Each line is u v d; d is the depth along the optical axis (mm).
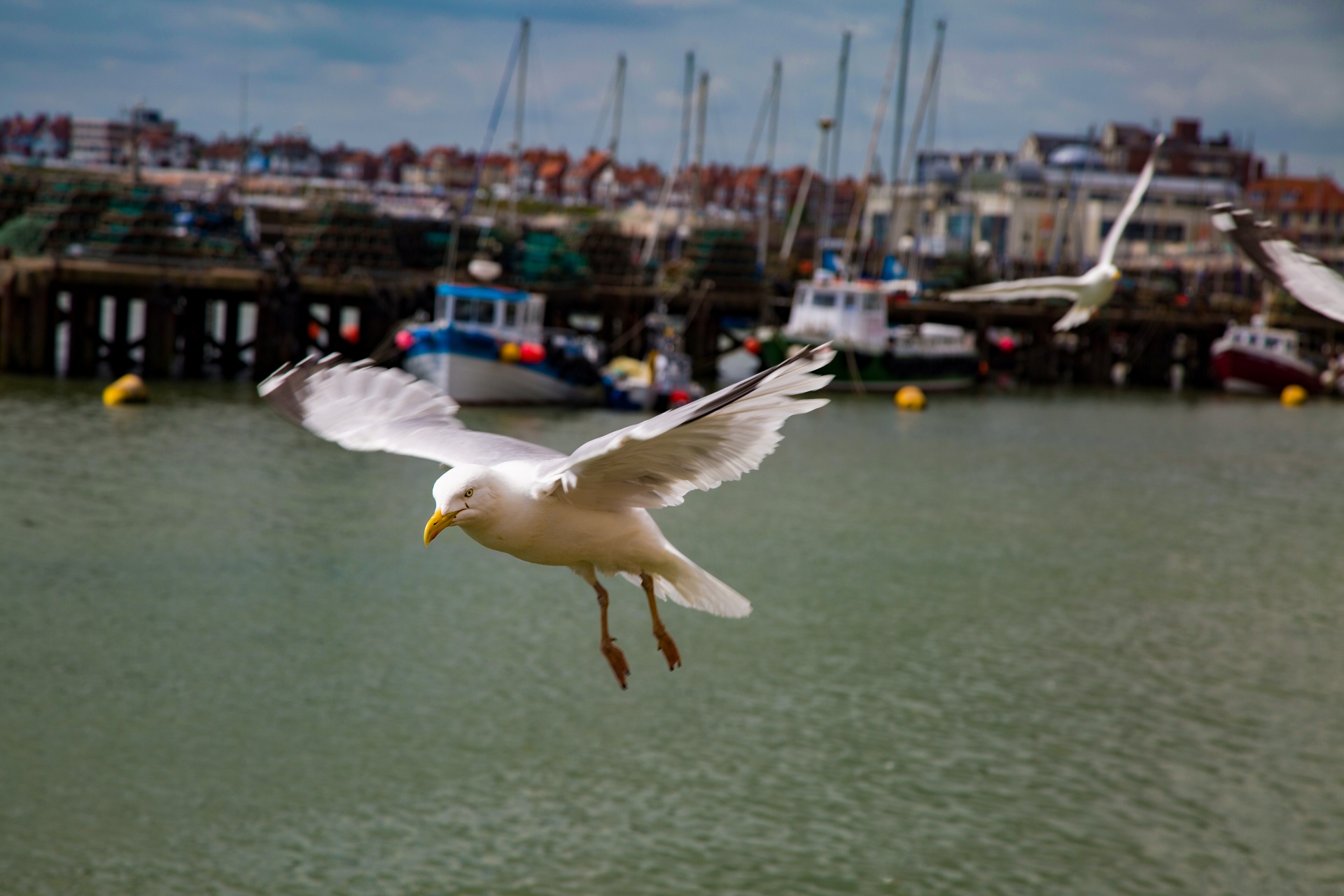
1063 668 22125
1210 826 16453
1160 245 130250
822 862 15281
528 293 59094
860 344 65562
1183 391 83125
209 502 31641
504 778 17078
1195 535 34469
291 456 38438
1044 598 26766
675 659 6730
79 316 54344
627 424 49875
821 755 18094
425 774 17094
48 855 14820
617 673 6789
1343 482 45125
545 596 25031
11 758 17000
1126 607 26422
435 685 20062
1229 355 81750
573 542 6434
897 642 23172
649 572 6719
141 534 28094
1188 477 44906
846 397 65938
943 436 52906
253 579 25125
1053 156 147375
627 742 18281
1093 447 52000
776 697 20188
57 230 59438
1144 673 22062
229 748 17578
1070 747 18641
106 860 14805
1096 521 35688
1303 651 23734
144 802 16078
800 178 157750
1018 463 46312
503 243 68562
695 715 19359
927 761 18016
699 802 16594
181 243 58062
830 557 29422
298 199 123062
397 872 14820
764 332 65500
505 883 14648
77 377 54125
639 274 73750
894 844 15742
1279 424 64562
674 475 5988
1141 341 85750
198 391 51938
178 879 14508
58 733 17781
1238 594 27875
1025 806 16797
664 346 55000
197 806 16031
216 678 19984
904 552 30375
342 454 39406
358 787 16656
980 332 78375
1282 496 41625
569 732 18516
